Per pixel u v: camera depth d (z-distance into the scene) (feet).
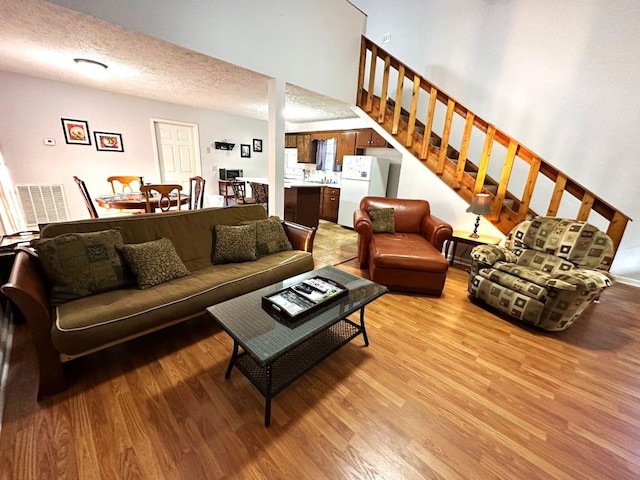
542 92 11.56
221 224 8.27
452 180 11.45
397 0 14.85
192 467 3.72
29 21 6.58
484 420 4.65
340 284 6.05
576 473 3.86
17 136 12.28
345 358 6.04
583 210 8.73
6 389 4.76
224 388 5.05
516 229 9.05
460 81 13.50
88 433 4.10
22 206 12.71
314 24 10.82
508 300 7.61
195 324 7.10
